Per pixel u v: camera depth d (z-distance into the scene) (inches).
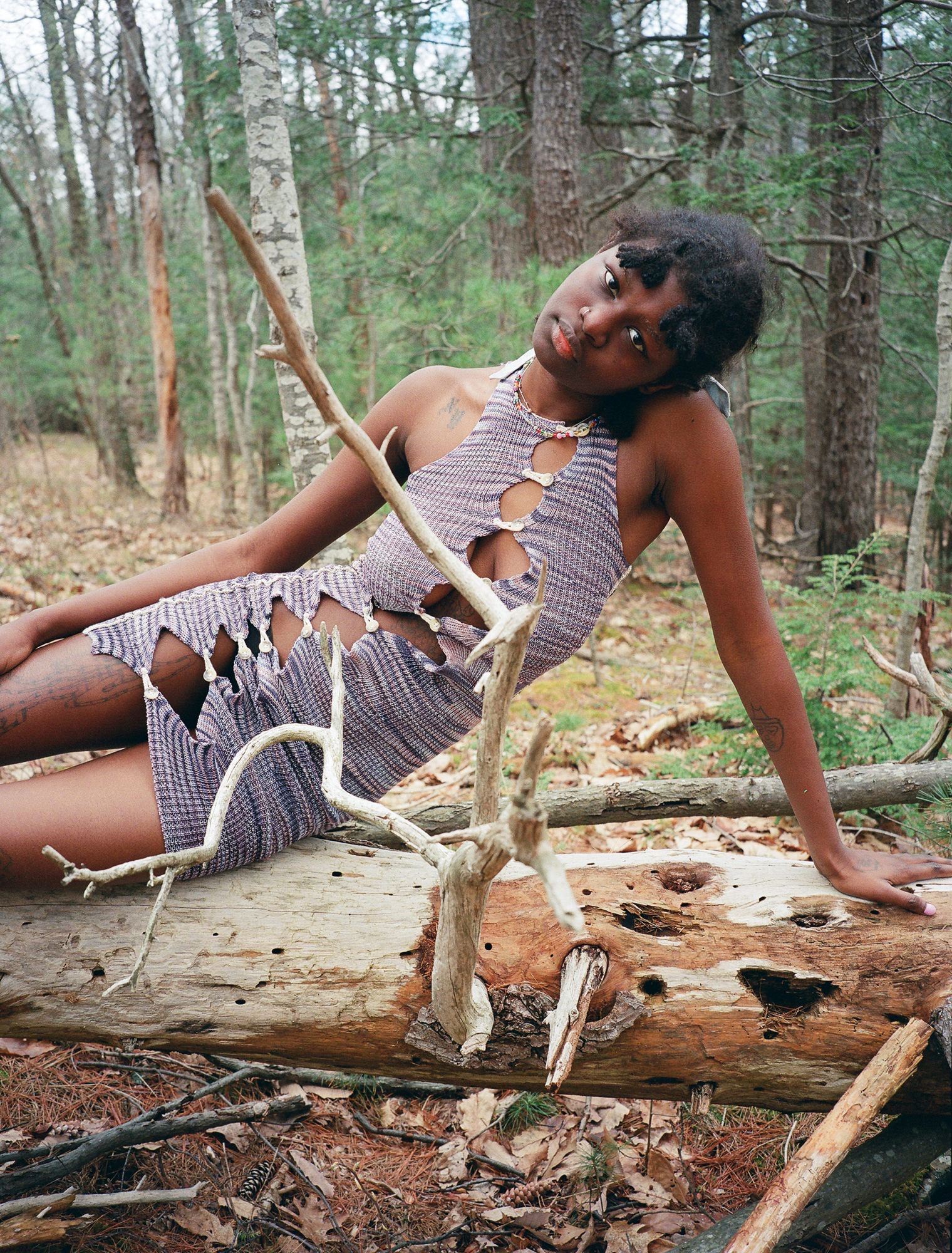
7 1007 68.8
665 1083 71.4
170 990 70.0
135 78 410.6
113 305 526.9
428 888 74.2
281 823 70.7
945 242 271.9
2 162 520.4
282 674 70.2
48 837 64.6
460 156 303.7
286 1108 89.8
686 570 375.2
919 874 74.2
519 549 67.0
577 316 62.7
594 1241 79.1
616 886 74.5
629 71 310.2
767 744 72.5
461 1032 64.7
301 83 308.8
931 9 223.1
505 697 45.8
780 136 297.0
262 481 423.8
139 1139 76.8
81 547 339.9
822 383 378.6
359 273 259.0
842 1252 74.9
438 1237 79.4
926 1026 67.0
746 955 70.9
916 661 104.7
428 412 74.1
